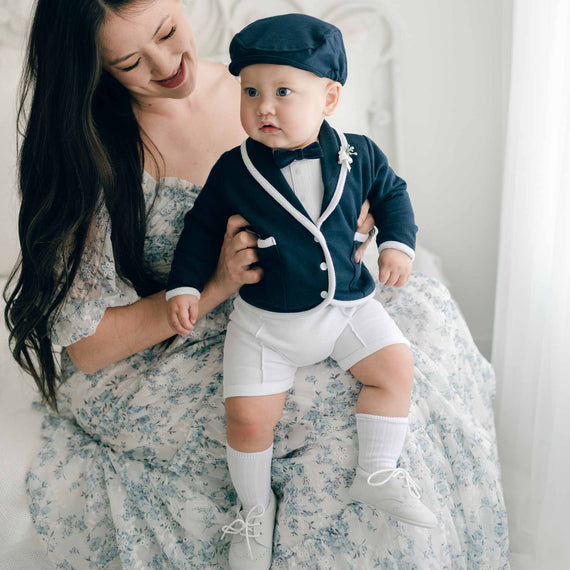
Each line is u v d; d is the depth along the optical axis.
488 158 2.08
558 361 1.42
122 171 1.17
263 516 1.13
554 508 1.40
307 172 1.02
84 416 1.30
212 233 1.13
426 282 1.41
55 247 1.14
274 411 1.10
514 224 1.62
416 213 2.21
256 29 0.96
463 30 1.96
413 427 1.15
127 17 0.98
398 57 2.01
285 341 1.07
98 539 1.27
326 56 0.94
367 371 1.09
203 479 1.24
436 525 1.03
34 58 1.07
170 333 1.22
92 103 1.18
